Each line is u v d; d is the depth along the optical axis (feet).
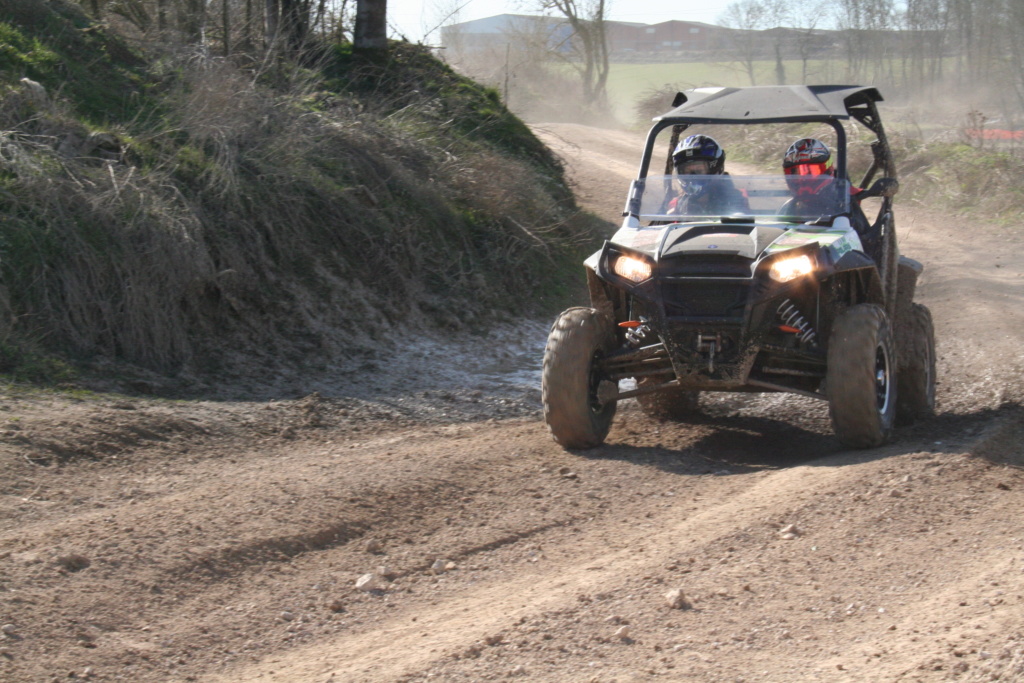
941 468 34.09
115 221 56.65
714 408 51.21
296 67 90.43
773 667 21.22
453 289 72.90
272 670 22.49
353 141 80.59
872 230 43.01
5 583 25.64
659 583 26.02
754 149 165.58
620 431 46.11
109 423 42.19
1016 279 89.15
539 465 38.42
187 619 25.05
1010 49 285.23
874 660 21.13
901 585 25.41
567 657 22.08
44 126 61.46
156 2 89.81
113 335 53.93
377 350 63.16
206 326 58.44
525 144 110.32
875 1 321.52
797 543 28.40
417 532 31.40
